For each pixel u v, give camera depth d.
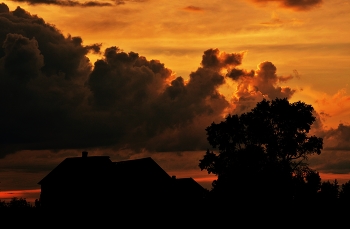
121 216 77.44
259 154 70.19
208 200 71.12
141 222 75.00
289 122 72.44
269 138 72.19
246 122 74.00
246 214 68.06
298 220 67.12
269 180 68.56
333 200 68.62
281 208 67.81
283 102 72.94
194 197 80.81
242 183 68.88
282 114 72.44
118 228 73.56
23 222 71.62
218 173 73.25
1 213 72.50
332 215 67.44
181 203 79.25
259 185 68.44
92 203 81.75
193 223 71.75
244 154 70.44
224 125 74.56
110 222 75.19
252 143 73.75
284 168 70.56
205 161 74.31
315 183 69.75
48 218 73.00
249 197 68.44
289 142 70.94
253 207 68.06
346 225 66.62
